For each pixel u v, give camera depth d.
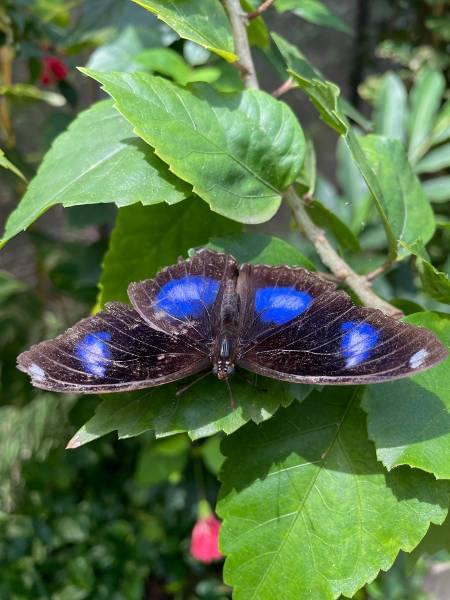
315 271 0.12
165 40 0.19
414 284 0.21
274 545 0.10
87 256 0.23
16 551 0.28
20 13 0.21
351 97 0.34
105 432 0.10
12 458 0.30
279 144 0.11
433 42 0.31
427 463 0.09
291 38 0.31
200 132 0.11
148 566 0.29
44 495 0.30
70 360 0.10
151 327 0.11
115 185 0.10
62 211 0.29
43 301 0.28
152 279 0.11
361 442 0.10
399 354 0.09
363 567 0.09
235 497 0.10
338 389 0.10
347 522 0.10
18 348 0.27
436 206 0.27
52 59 0.21
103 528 0.30
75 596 0.28
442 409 0.09
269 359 0.10
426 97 0.21
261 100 0.11
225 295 0.11
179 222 0.13
